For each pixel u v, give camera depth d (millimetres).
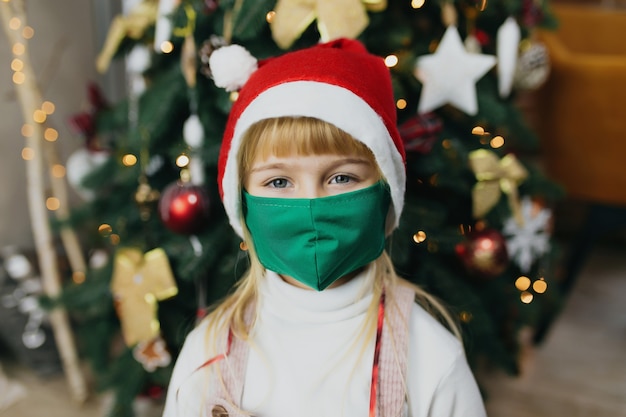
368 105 811
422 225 1311
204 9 1240
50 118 1997
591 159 2064
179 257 1370
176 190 1258
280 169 797
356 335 839
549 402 1746
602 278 2490
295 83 792
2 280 1809
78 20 2045
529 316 1596
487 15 1483
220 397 848
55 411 1665
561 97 2086
